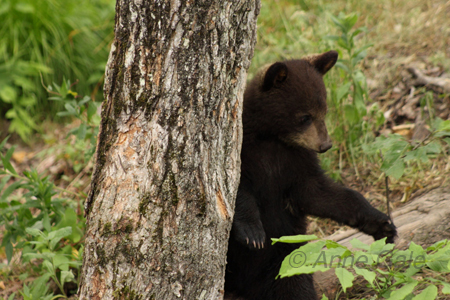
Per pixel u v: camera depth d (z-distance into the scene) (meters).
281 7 16.36
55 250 8.37
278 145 7.36
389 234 6.96
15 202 8.49
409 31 13.06
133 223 4.60
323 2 16.36
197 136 4.59
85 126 8.80
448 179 8.57
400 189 9.12
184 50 4.39
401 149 6.94
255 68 12.42
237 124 4.95
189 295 4.82
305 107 7.04
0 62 14.20
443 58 11.41
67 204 9.94
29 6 14.05
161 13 4.31
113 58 4.59
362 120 10.21
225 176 4.89
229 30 4.53
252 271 7.23
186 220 4.65
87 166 11.48
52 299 7.14
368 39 13.35
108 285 4.70
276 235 7.30
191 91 4.49
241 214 6.41
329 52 7.75
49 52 14.25
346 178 10.00
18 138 14.23
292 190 7.53
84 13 15.12
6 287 8.85
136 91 4.51
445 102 10.32
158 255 4.63
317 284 7.28
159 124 4.53
